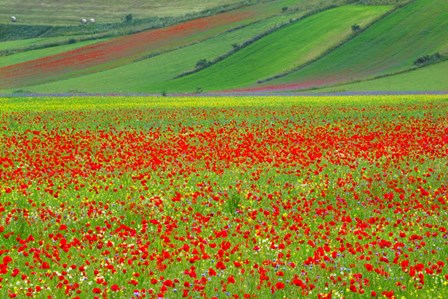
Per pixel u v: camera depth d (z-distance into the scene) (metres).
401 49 150.25
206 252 21.41
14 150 43.50
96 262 20.45
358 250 21.08
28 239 21.78
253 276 19.30
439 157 40.12
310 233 23.77
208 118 66.81
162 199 28.05
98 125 60.56
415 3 174.75
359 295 18.06
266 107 78.31
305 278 19.17
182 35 190.00
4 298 16.91
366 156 39.66
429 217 26.86
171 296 17.58
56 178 33.56
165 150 42.50
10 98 95.88
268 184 32.56
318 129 55.56
